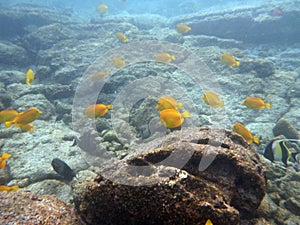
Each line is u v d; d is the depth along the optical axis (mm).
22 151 1447
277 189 1030
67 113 2023
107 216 658
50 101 2303
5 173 1269
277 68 2945
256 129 1726
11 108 2031
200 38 3727
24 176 1240
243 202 756
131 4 10797
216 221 609
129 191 629
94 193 664
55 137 1599
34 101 2102
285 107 1982
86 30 4309
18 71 3045
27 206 689
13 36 4297
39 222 643
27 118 1254
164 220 608
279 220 877
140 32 3895
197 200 613
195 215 603
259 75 2498
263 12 4070
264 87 2295
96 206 666
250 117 1915
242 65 2559
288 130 1583
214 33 4277
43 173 1248
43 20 4551
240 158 769
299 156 1039
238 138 926
